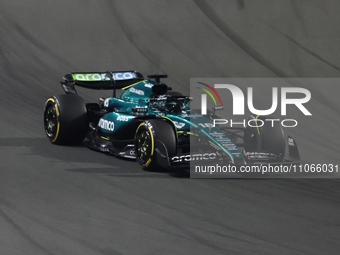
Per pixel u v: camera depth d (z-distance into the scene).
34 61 46.84
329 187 19.05
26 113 31.77
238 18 57.53
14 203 15.19
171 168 18.84
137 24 56.19
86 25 55.56
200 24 56.06
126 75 26.70
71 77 25.66
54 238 12.73
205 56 49.84
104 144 23.72
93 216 14.39
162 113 21.97
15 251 11.93
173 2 60.56
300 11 58.59
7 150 22.45
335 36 54.22
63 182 17.73
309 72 47.44
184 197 16.61
